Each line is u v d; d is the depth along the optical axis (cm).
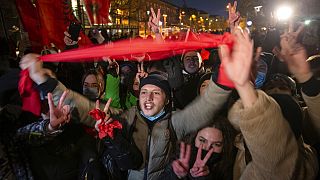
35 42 504
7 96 207
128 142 210
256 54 175
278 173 135
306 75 186
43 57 230
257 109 126
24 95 216
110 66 383
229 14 351
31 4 504
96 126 202
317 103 181
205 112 201
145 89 227
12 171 203
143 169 219
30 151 219
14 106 215
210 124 204
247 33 127
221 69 178
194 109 210
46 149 223
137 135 223
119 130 206
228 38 132
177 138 221
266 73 264
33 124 221
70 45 510
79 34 540
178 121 220
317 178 163
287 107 159
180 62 405
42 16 486
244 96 128
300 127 158
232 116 152
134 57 412
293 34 200
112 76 364
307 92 184
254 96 127
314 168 157
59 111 216
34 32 504
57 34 502
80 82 465
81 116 245
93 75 335
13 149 206
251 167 147
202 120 205
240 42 125
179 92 383
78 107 244
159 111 225
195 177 197
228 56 126
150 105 223
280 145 130
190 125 213
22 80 213
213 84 185
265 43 489
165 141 218
